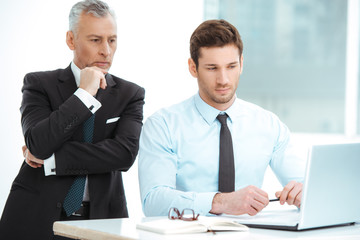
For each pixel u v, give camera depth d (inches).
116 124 101.4
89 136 98.2
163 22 200.7
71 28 99.1
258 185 95.1
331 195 67.7
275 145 96.9
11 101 170.9
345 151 67.7
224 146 91.0
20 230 94.2
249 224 69.4
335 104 378.0
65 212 95.7
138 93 104.2
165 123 92.6
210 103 92.7
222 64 85.7
